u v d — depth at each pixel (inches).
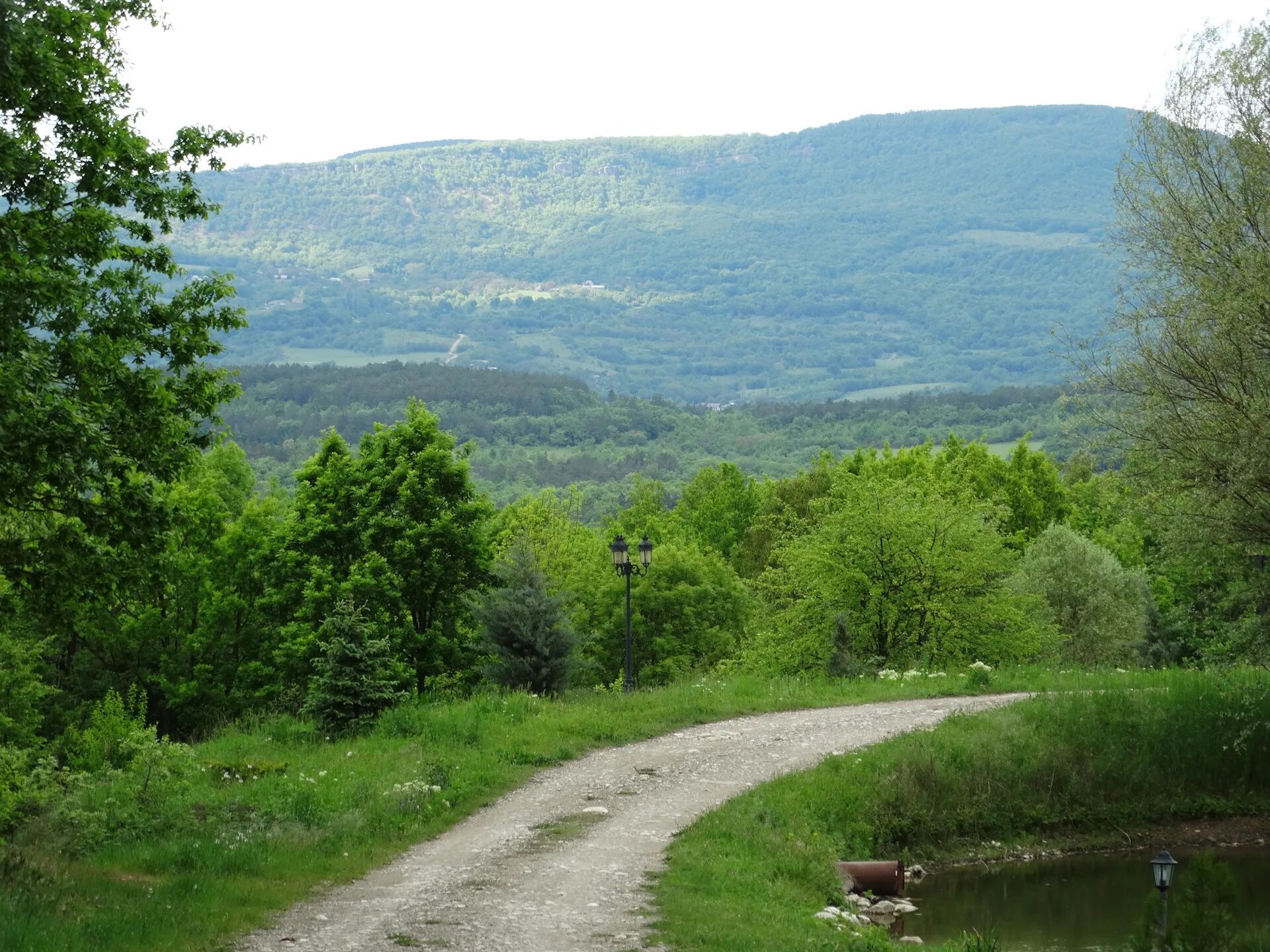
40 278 551.8
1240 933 505.4
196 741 1444.4
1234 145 1000.9
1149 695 1122.0
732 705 1127.0
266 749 930.7
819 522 2193.7
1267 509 959.6
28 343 549.6
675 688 1207.6
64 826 619.2
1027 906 791.1
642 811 745.6
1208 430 962.7
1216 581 1119.6
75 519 644.7
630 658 1248.2
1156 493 1010.7
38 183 618.2
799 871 670.5
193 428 692.7
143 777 723.4
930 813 902.4
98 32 650.8
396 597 1471.5
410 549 1494.8
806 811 792.3
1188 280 1000.9
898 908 743.7
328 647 991.0
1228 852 967.0
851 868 750.5
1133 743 1059.3
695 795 792.3
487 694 1114.1
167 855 580.1
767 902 583.8
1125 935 727.1
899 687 1234.0
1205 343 975.6
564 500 3447.3
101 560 623.8
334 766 833.5
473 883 570.6
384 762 844.0
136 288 678.5
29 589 641.6
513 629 1172.5
